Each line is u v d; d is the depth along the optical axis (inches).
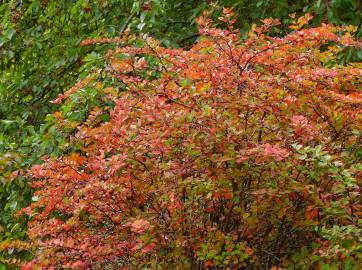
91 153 166.4
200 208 160.4
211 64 164.2
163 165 150.6
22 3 327.6
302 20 170.6
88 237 162.2
